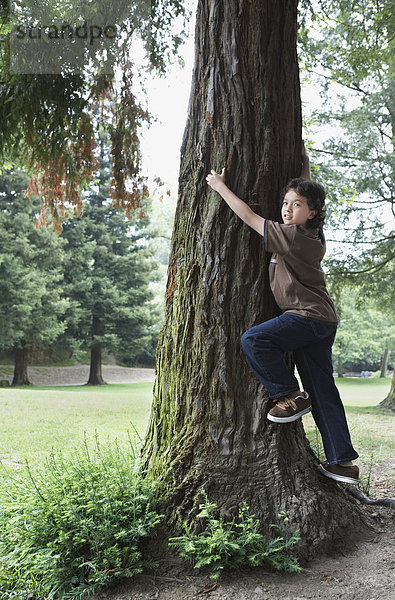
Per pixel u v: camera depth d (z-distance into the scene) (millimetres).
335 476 3062
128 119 5207
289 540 2838
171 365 3480
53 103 4656
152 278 27984
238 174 3279
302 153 3555
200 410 3244
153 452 3479
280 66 3336
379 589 2510
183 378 3363
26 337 23359
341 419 3098
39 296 22484
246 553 2781
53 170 5133
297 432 3357
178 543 2834
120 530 2850
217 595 2547
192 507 3023
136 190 5500
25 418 9305
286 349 3002
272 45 3285
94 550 2812
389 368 45969
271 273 3143
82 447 4012
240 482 3070
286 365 3271
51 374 32688
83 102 4828
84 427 8250
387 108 11672
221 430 3178
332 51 9789
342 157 12047
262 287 3264
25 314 22297
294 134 3436
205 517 2957
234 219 3266
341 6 7395
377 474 5195
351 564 2799
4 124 4809
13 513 3166
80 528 2867
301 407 2914
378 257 12602
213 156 3350
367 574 2674
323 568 2770
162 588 2652
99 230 26891
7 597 2686
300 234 2977
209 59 3379
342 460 2996
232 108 3283
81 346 28266
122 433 7570
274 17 3297
